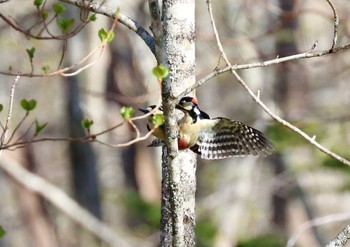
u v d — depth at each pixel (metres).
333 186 20.19
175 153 6.17
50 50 19.77
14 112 22.38
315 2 18.88
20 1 16.83
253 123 16.36
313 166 17.11
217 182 22.83
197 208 18.16
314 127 16.19
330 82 19.52
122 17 6.73
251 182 19.00
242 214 18.73
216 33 6.09
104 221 21.23
